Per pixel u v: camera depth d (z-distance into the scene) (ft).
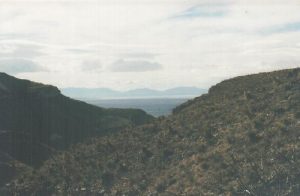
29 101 398.62
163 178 198.59
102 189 211.41
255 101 237.45
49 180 235.81
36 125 386.52
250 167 175.94
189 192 175.32
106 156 244.83
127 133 270.46
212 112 247.70
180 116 265.34
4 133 340.18
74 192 216.54
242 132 205.16
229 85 289.33
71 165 246.06
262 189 163.84
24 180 246.88
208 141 215.31
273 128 198.29
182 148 221.25
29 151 341.00
